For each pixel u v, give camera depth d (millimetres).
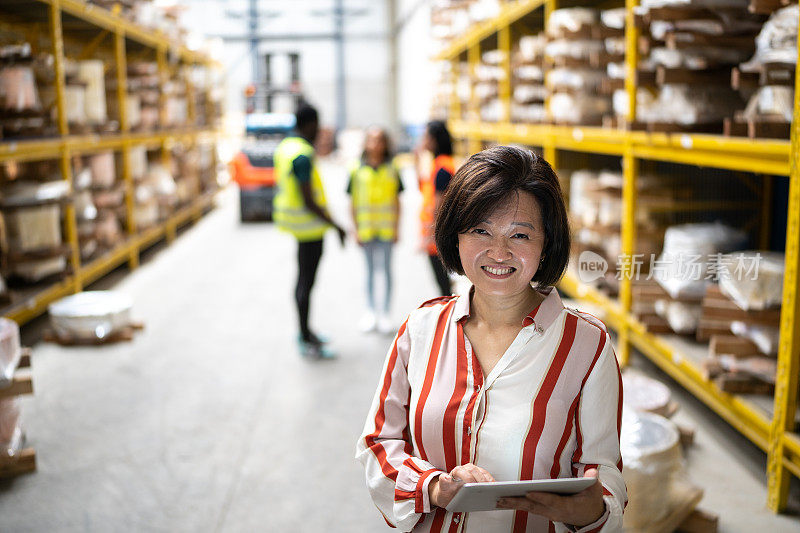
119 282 7266
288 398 4074
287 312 6055
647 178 4605
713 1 3387
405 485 1302
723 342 3121
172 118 9984
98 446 3439
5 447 3127
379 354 4891
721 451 3258
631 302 4254
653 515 2391
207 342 5191
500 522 1319
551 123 5547
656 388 3236
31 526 2717
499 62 7508
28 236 5242
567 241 1320
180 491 2994
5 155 4738
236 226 11336
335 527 2701
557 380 1292
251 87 14117
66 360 4766
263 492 2979
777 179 4629
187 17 25109
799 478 3020
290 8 25719
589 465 1287
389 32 26156
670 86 3678
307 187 4430
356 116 26672
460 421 1308
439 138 4586
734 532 2594
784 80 2889
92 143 6465
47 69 5383
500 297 1338
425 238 4766
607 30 4840
